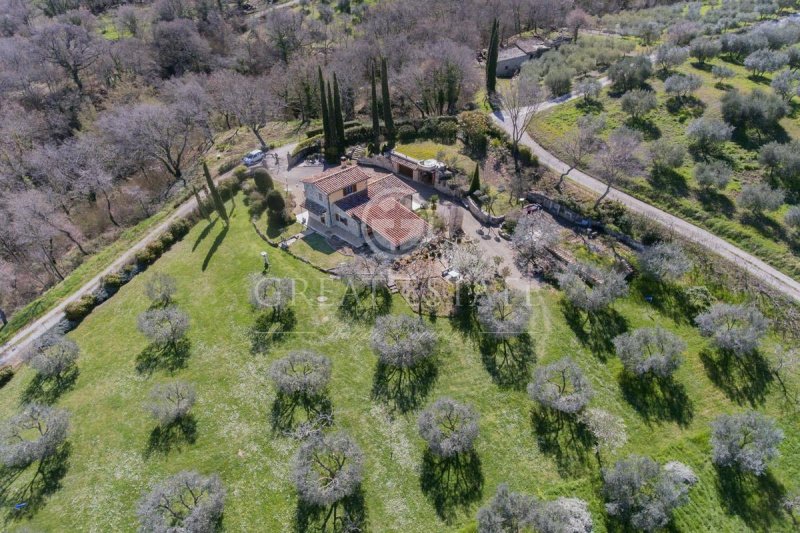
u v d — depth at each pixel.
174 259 58.34
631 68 82.69
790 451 38.06
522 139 74.62
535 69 92.31
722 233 54.69
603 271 51.06
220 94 92.88
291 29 119.38
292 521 34.59
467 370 43.84
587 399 39.09
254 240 59.09
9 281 62.31
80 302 52.75
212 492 34.72
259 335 47.41
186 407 40.28
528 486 36.03
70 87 110.25
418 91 84.81
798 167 57.94
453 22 111.44
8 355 49.12
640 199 60.78
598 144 66.81
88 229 72.94
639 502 32.91
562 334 46.72
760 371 43.12
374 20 115.88
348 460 36.06
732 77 82.31
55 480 37.75
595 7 128.38
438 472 36.97
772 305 47.31
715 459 36.84
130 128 76.25
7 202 68.06
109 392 43.84
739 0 112.88
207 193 67.75
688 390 42.16
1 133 81.19
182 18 136.00
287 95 99.94
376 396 42.03
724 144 66.50
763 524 34.16
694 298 48.78
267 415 40.97
